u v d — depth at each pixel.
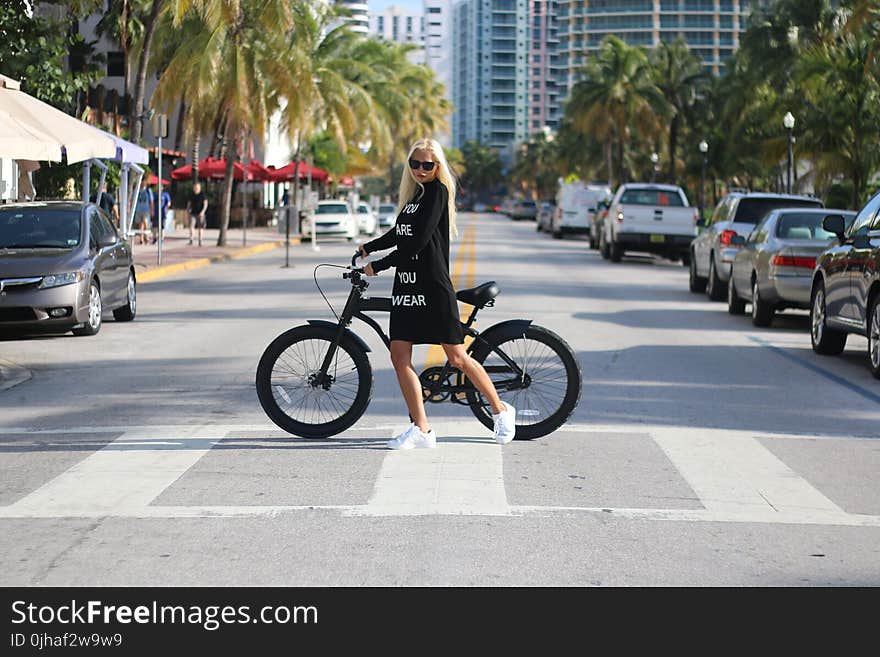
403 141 124.00
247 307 23.16
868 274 14.75
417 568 6.78
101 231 19.55
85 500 8.28
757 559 7.04
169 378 14.05
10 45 28.41
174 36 51.53
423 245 9.63
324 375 10.30
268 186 91.69
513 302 24.16
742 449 10.19
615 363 15.46
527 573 6.72
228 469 9.23
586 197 65.50
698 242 27.91
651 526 7.70
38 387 13.41
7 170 35.28
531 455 9.79
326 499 8.30
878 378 14.48
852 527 7.75
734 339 18.62
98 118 49.47
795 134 68.12
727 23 198.25
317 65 66.19
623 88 106.00
